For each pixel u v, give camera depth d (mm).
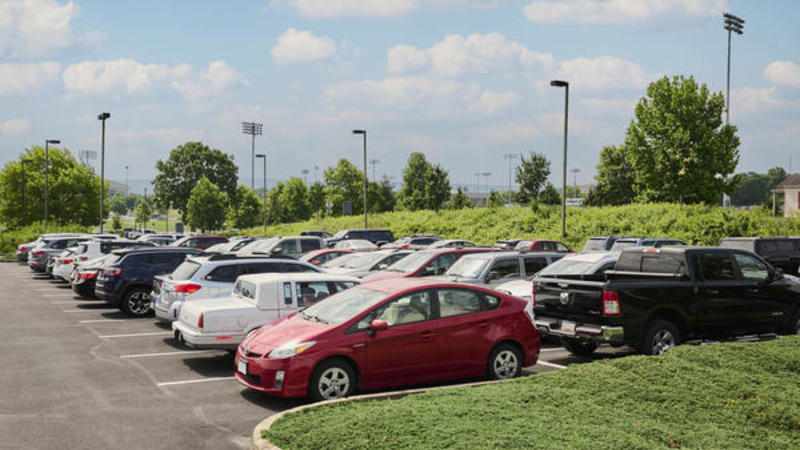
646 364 8008
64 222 64938
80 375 9672
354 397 7094
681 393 6918
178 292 12031
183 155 116500
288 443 5508
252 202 106750
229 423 7242
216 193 96125
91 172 70125
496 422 5852
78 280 17797
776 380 7516
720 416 6355
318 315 8586
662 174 40500
